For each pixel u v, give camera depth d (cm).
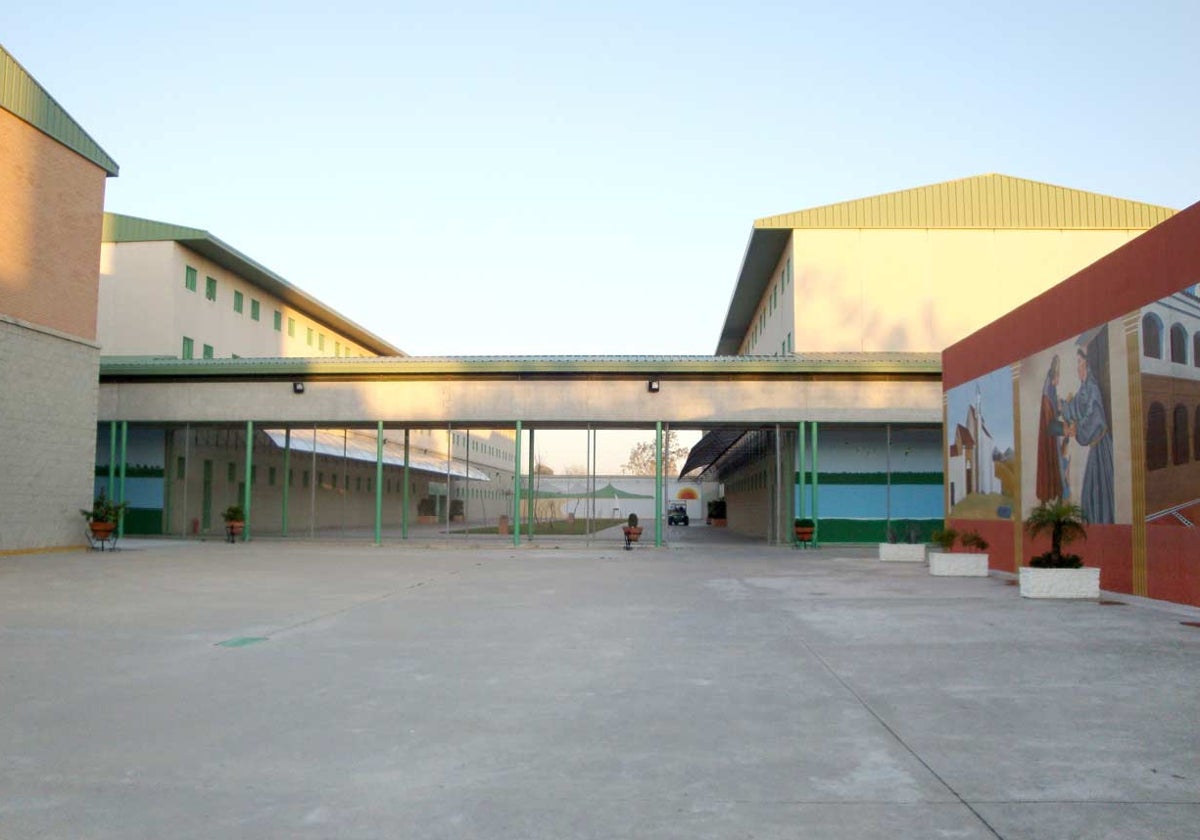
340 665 852
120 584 1625
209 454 3369
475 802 470
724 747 570
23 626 1110
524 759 545
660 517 2933
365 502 3572
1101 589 1525
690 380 2919
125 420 3067
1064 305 1661
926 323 3756
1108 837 414
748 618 1182
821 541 3053
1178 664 838
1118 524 1467
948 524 2303
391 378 2995
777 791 484
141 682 773
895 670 817
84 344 2573
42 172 2417
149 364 3027
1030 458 1808
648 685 758
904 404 2884
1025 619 1159
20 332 2334
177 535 3275
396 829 432
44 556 2288
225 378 3048
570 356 2964
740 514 4588
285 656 900
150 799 477
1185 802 461
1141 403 1402
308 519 3347
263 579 1747
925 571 1981
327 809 460
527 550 2797
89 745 579
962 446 2209
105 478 3288
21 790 491
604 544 3061
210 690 741
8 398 2294
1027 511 1822
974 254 3794
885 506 3052
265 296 4950
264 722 636
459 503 3309
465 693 729
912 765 528
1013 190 3844
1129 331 1436
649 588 1596
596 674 805
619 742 582
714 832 425
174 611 1256
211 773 521
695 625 1118
